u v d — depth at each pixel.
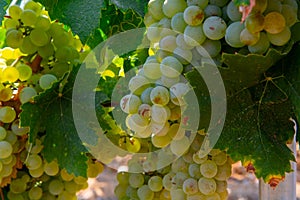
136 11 0.76
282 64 0.64
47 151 0.72
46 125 0.72
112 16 0.76
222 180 0.72
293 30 0.63
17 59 0.74
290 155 0.65
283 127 0.66
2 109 0.72
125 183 0.79
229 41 0.62
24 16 0.72
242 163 0.65
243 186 2.91
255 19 0.60
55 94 0.72
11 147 0.73
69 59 0.74
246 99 0.64
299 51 0.63
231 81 0.63
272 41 0.62
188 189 0.71
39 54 0.74
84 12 0.73
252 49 0.62
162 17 0.68
